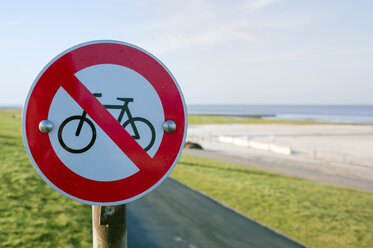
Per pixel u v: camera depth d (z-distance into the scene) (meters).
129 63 1.47
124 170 1.44
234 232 9.38
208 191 14.10
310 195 15.31
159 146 1.50
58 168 1.36
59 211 9.70
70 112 1.38
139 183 1.47
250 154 33.47
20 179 12.24
